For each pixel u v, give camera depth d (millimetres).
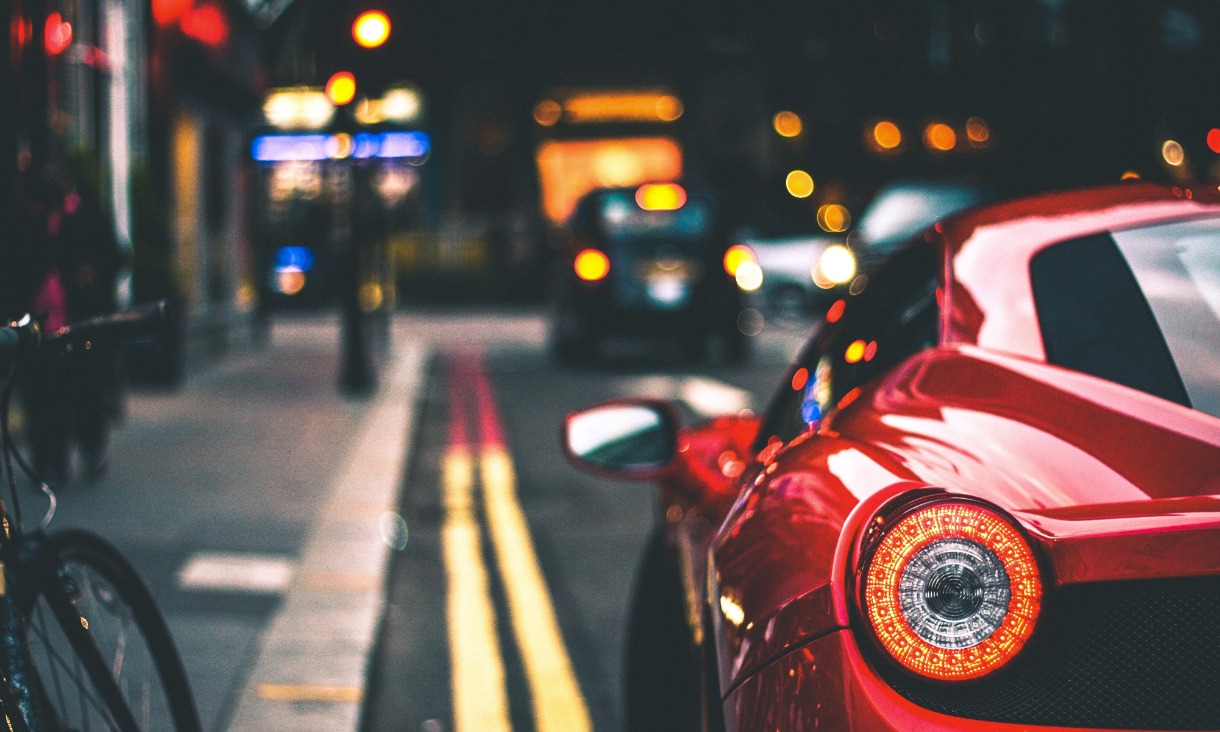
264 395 12711
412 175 33281
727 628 1954
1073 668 1655
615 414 3277
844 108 35562
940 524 1629
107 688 2639
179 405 11898
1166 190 2418
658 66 34719
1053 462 1812
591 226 16906
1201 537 1636
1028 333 2119
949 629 1614
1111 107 11297
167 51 13219
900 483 1795
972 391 2035
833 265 21938
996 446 1873
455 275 32344
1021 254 2270
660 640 3400
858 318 2883
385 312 18047
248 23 18125
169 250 12172
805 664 1723
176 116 14289
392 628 5547
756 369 16375
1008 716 1630
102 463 8016
